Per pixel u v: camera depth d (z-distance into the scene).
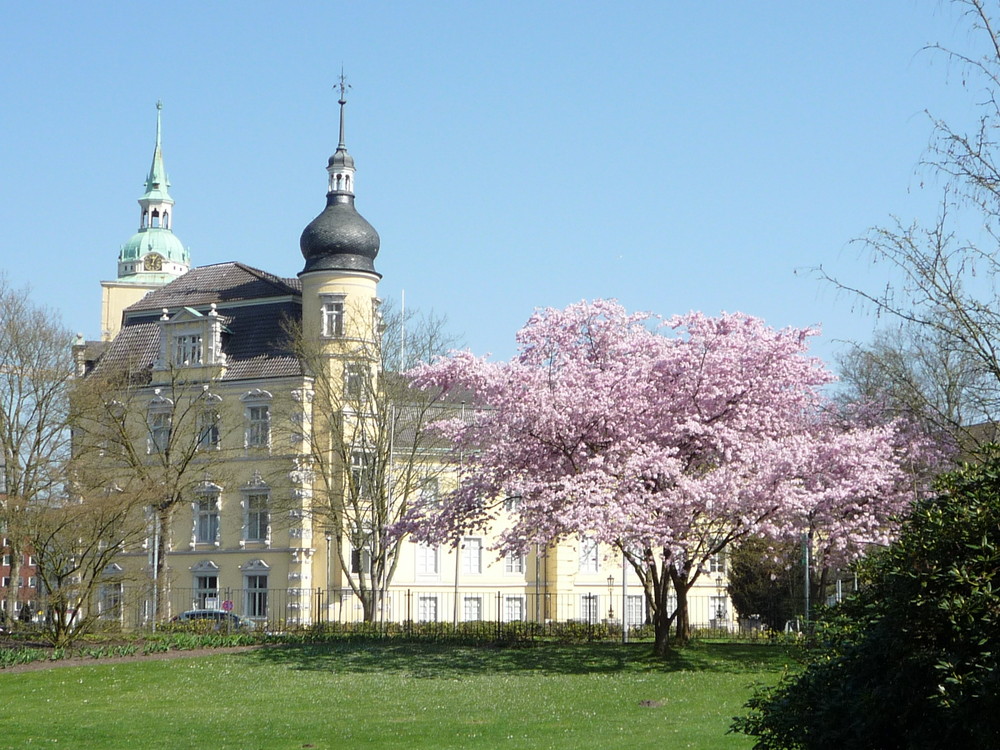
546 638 47.94
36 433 50.94
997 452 14.01
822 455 37.53
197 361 71.50
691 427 37.53
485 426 40.06
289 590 67.25
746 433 39.41
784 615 64.25
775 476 36.66
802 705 13.67
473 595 72.31
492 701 30.06
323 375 64.12
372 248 69.56
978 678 11.66
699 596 67.94
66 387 53.91
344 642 46.81
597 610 67.81
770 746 13.90
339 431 62.47
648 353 40.91
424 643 45.94
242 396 69.62
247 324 72.31
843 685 13.23
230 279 75.44
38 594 46.41
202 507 70.44
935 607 12.22
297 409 67.50
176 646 44.69
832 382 40.34
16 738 25.25
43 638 46.03
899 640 12.59
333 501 63.28
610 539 36.38
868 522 37.91
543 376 40.31
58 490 48.66
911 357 36.06
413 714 28.08
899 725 12.58
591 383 39.59
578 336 42.72
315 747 23.31
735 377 38.91
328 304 68.50
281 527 67.75
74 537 43.38
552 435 38.91
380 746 23.28
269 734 25.34
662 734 23.47
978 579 12.05
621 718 26.33
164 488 51.12
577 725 25.39
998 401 20.52
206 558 69.75
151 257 172.62
